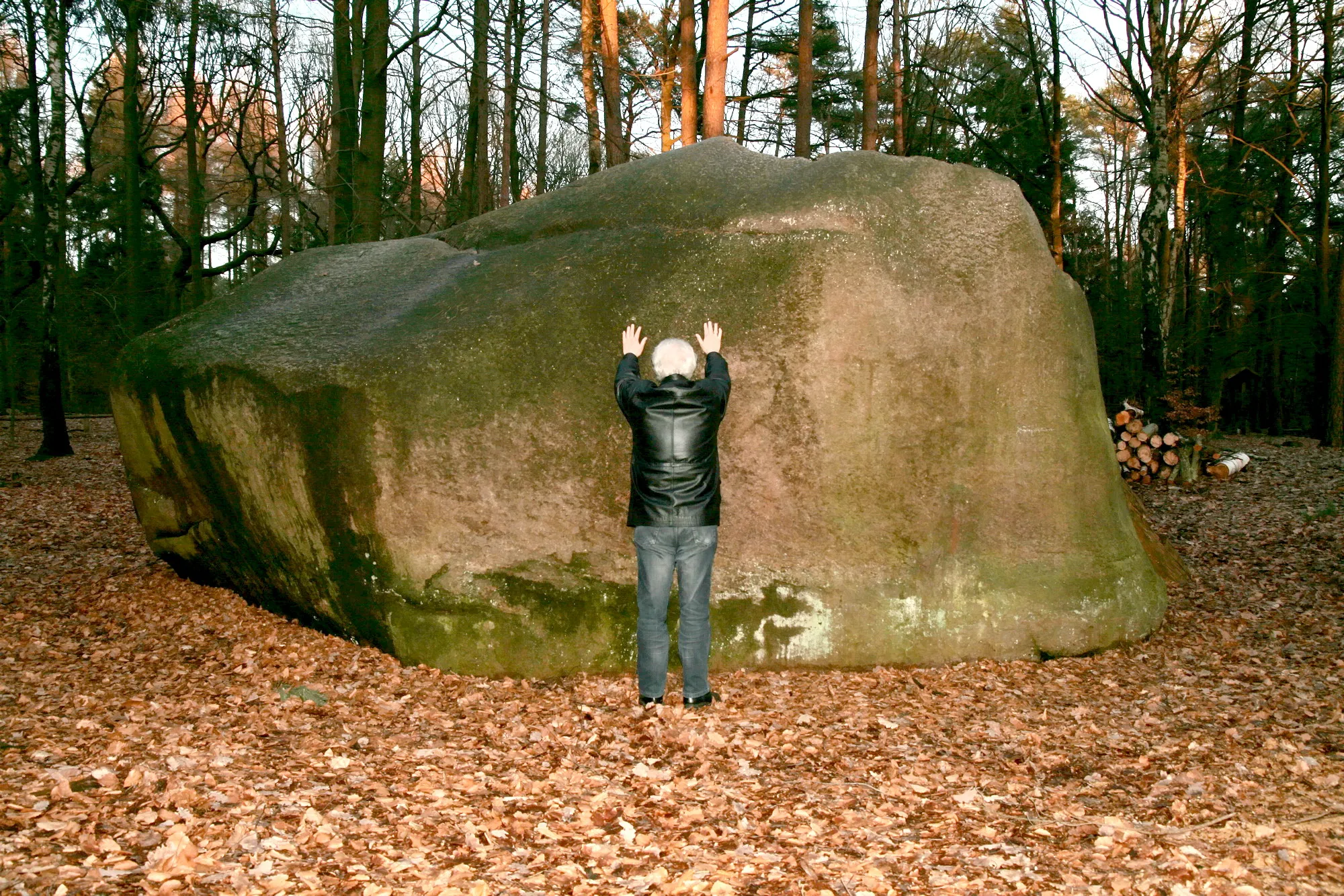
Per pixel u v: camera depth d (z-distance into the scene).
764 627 5.60
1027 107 24.17
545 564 5.51
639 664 4.88
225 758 3.89
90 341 26.72
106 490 14.02
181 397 6.42
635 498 4.79
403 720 4.62
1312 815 3.43
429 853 3.11
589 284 5.79
